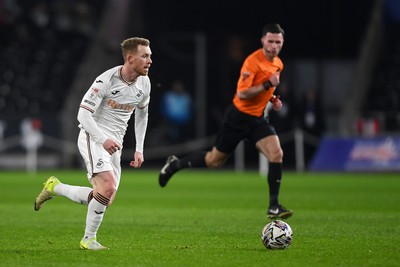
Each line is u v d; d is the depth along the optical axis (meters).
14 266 26.53
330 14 125.31
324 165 97.00
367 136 94.94
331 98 121.12
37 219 43.44
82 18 124.50
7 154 103.62
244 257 28.20
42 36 122.81
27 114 105.38
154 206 52.38
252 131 43.09
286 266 26.23
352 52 125.00
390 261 27.25
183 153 113.75
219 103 120.75
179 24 124.19
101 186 30.47
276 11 125.31
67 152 108.12
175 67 122.06
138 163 33.06
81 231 37.38
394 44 119.94
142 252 29.61
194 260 27.56
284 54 125.88
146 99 32.44
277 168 41.59
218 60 122.88
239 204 53.75
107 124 31.56
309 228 38.06
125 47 30.89
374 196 59.91
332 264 26.59
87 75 117.81
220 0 124.50
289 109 103.38
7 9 122.12
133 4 121.31
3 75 116.88
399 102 114.62
